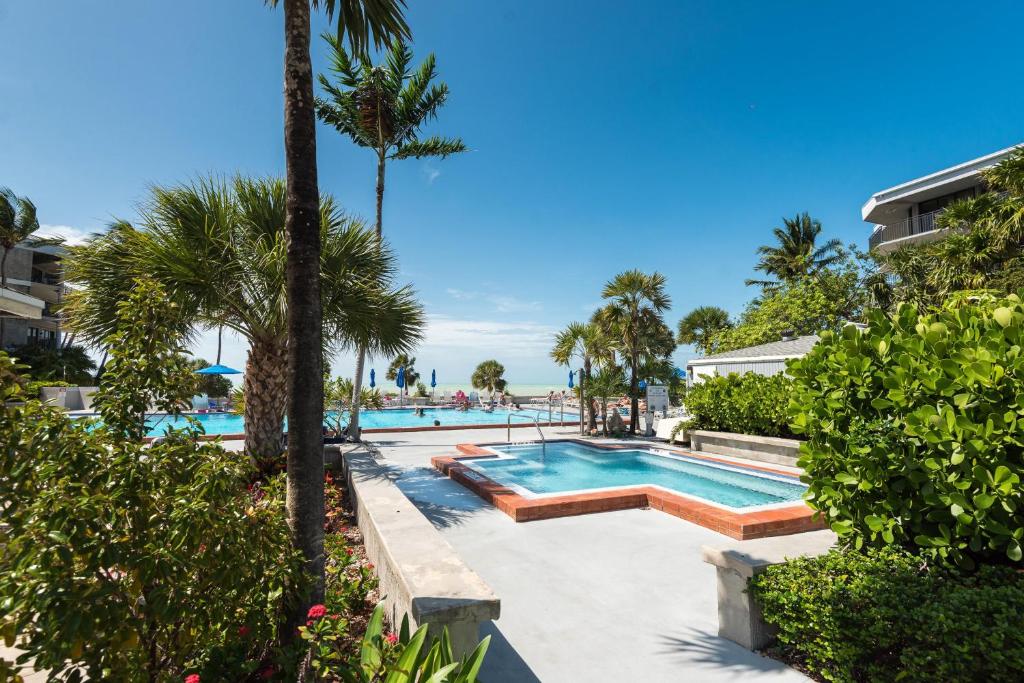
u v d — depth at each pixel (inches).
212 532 89.0
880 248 1199.6
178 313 115.5
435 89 633.0
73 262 286.4
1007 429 122.3
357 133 629.0
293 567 104.9
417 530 163.3
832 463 157.4
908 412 141.5
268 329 320.2
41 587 71.3
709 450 498.3
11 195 1174.3
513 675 129.2
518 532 254.5
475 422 1013.8
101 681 78.2
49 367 1157.7
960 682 101.1
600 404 764.6
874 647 115.3
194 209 294.8
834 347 173.3
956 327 157.3
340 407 615.8
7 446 85.3
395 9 175.3
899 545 142.8
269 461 297.6
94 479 87.4
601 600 174.9
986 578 121.6
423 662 89.3
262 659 104.1
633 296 698.8
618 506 300.4
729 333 1117.1
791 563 139.5
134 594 81.8
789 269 1510.8
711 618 161.2
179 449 103.3
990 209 695.1
